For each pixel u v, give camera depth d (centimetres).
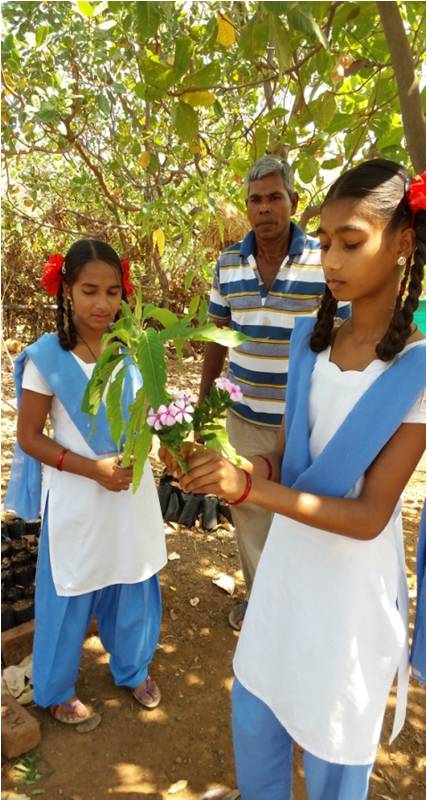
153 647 229
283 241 237
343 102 303
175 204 310
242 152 398
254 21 176
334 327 139
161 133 398
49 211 611
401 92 159
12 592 263
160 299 625
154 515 217
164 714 229
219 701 237
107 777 201
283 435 155
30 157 549
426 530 141
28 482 218
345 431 119
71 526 200
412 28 247
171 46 234
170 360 736
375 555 128
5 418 507
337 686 129
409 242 113
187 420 107
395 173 113
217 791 193
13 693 229
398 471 119
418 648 145
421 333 119
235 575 318
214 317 270
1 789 193
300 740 135
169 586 305
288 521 139
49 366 191
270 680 141
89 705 230
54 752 208
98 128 447
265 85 293
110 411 119
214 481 113
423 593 143
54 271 189
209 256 607
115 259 189
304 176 268
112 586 219
